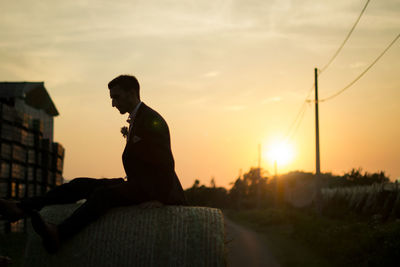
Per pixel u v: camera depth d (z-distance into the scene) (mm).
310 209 34219
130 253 3086
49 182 17281
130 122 3455
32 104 19266
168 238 3102
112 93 3480
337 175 38719
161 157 3281
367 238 12125
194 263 3059
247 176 96000
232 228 31797
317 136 23859
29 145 15461
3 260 3506
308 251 15820
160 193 3275
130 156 3342
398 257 9719
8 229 13375
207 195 70562
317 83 23906
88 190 3533
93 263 3096
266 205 71812
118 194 3186
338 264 11648
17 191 14180
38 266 3162
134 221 3152
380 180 33125
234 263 12898
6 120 13516
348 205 25266
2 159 13102
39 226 2941
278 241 20078
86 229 3162
